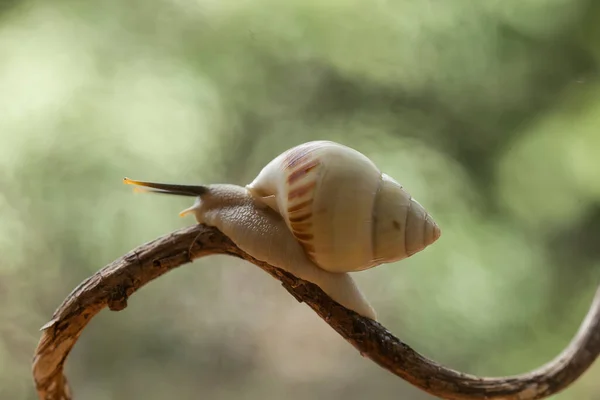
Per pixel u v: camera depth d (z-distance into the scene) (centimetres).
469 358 108
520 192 116
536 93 118
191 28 112
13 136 101
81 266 103
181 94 107
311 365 110
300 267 71
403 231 70
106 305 71
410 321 109
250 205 71
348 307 71
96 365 104
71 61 104
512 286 110
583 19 112
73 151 102
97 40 107
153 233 103
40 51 103
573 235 117
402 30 113
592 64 115
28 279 102
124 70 107
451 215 112
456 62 115
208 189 71
